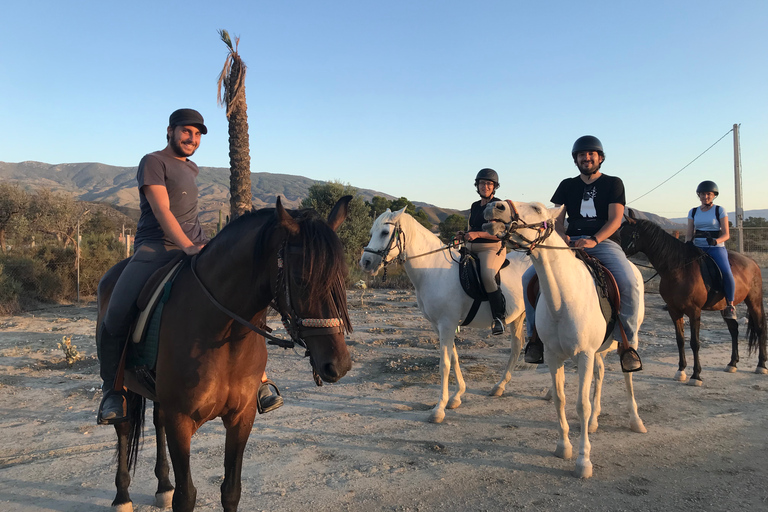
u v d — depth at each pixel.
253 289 2.43
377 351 8.68
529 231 3.75
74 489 3.70
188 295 2.55
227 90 12.72
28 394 6.06
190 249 2.60
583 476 3.95
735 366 7.46
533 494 3.68
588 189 4.72
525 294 4.84
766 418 5.40
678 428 5.09
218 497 3.57
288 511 3.40
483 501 3.57
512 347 6.32
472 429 5.06
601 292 4.28
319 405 5.82
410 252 5.79
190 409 2.45
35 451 4.40
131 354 2.76
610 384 6.76
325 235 2.15
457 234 5.57
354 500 3.56
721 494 3.70
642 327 11.27
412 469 4.09
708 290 6.92
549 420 5.36
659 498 3.63
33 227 29.11
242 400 2.60
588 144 4.57
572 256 4.09
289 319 2.17
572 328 4.02
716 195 7.59
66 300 14.52
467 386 6.68
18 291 13.03
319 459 4.28
